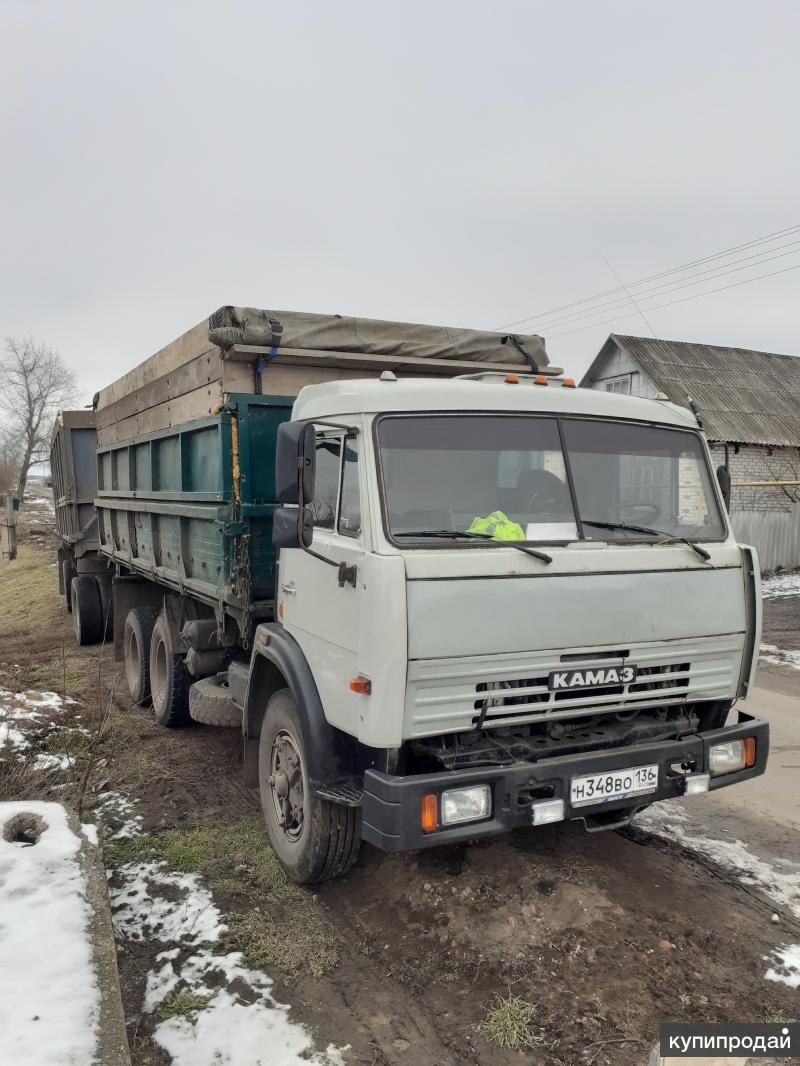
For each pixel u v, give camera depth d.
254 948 3.45
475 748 3.26
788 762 5.88
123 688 8.06
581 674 3.31
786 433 18.98
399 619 2.98
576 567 3.29
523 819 3.16
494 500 3.46
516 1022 2.91
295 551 3.94
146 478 6.88
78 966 2.79
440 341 5.31
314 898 3.89
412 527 3.25
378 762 3.20
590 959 3.25
